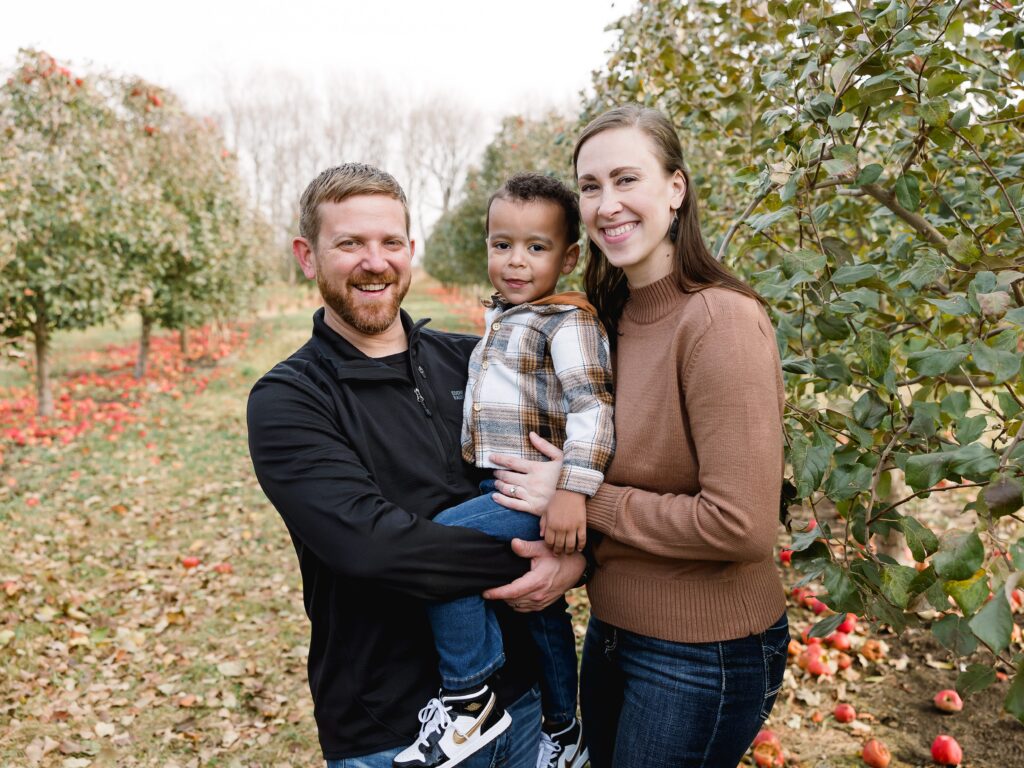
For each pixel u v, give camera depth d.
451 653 1.54
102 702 3.41
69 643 3.85
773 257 2.53
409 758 1.50
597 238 1.53
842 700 3.08
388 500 1.55
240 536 5.32
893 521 1.60
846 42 1.86
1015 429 1.55
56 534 5.26
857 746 2.80
